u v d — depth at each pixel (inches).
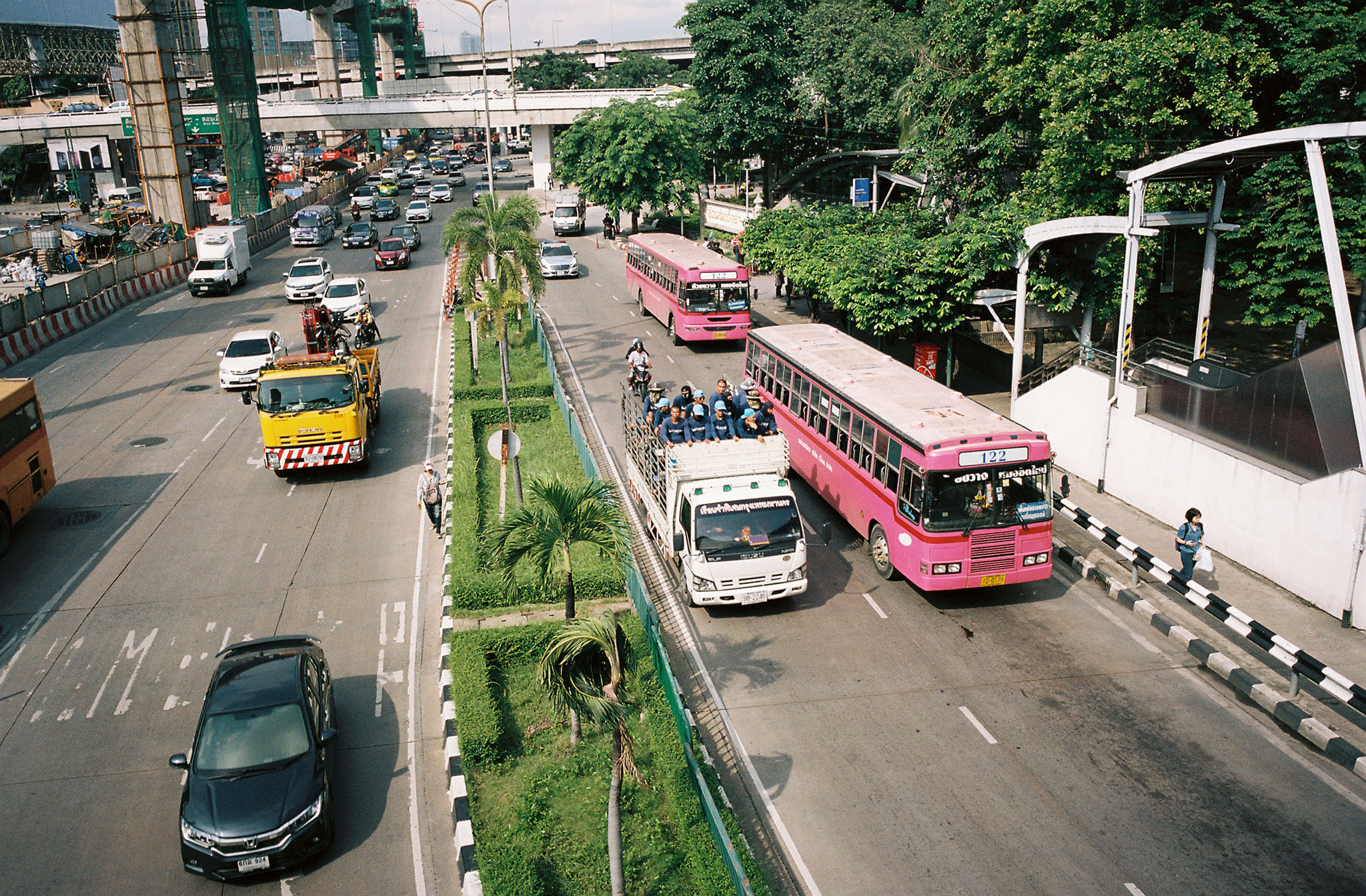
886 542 664.4
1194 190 899.4
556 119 3255.4
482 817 439.8
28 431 784.9
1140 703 522.6
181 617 640.4
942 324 994.7
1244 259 866.8
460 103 3260.3
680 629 613.9
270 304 1721.2
